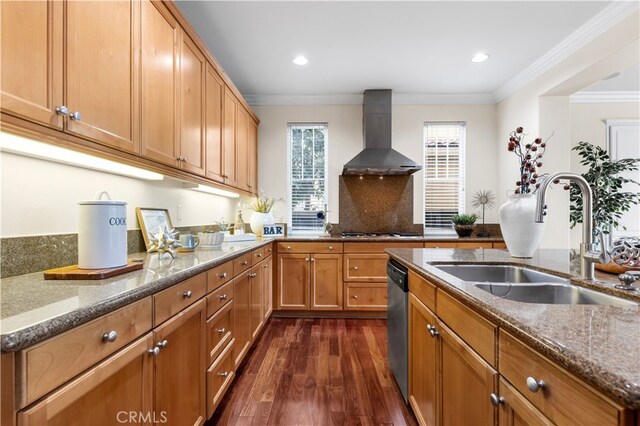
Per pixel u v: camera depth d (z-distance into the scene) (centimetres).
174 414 124
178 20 188
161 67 170
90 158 134
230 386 202
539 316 74
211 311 160
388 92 379
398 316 191
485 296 93
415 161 405
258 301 268
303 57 301
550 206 318
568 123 317
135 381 99
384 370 223
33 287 99
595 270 132
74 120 111
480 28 254
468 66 321
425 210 408
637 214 396
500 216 185
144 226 197
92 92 120
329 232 384
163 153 171
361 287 340
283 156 407
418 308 153
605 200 351
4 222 115
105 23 128
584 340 59
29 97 95
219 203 339
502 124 387
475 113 404
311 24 248
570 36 264
